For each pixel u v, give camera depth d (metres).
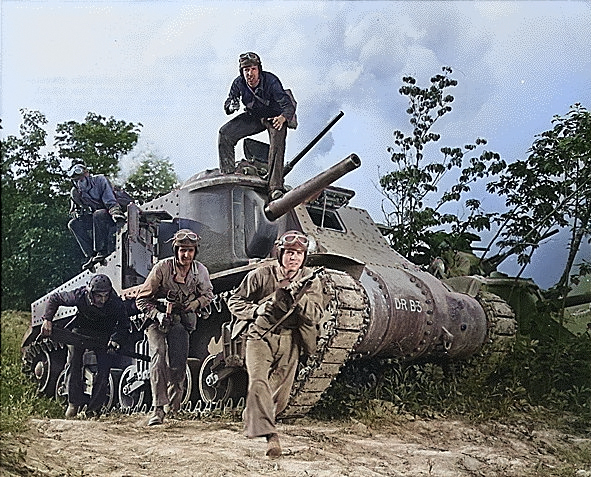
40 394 10.86
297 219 9.92
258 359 6.03
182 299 8.34
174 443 6.86
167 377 8.23
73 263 11.12
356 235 10.49
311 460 6.54
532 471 7.16
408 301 9.26
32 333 10.83
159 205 10.25
